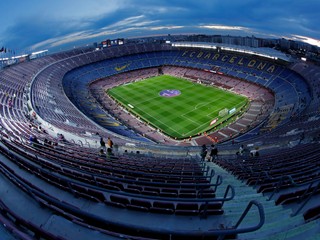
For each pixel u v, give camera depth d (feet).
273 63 263.49
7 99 155.12
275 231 26.96
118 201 36.52
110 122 189.98
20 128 98.99
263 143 109.40
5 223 19.21
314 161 54.54
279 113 182.80
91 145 105.50
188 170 62.85
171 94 252.42
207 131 183.11
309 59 243.19
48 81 232.94
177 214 32.24
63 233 24.11
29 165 39.58
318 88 188.96
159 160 82.79
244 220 31.63
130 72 324.60
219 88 262.06
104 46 348.79
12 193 29.81
